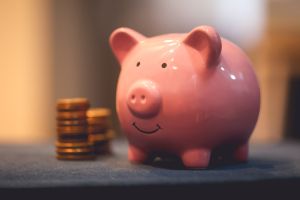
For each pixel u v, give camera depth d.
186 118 0.38
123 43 0.43
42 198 0.30
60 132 0.45
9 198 0.30
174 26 1.03
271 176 0.33
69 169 0.38
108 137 0.50
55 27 1.08
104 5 1.08
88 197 0.31
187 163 0.39
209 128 0.39
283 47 0.91
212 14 1.01
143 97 0.38
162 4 1.03
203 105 0.38
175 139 0.39
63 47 1.09
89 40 1.09
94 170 0.37
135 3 1.06
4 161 0.43
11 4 1.05
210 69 0.38
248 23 0.97
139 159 0.43
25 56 1.06
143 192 0.31
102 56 1.09
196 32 0.38
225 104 0.39
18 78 1.06
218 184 0.32
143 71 0.39
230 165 0.41
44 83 1.08
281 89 0.91
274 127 0.91
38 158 0.46
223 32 1.00
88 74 1.10
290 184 0.33
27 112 1.07
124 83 0.41
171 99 0.38
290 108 0.91
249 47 0.96
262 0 0.93
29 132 1.07
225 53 0.40
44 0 1.07
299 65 0.90
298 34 0.88
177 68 0.38
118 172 0.36
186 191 0.31
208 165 0.41
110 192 0.31
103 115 0.49
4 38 1.05
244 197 0.32
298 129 0.90
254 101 0.41
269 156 0.49
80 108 0.45
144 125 0.39
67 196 0.30
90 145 0.45
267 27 0.89
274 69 0.92
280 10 0.88
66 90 1.10
